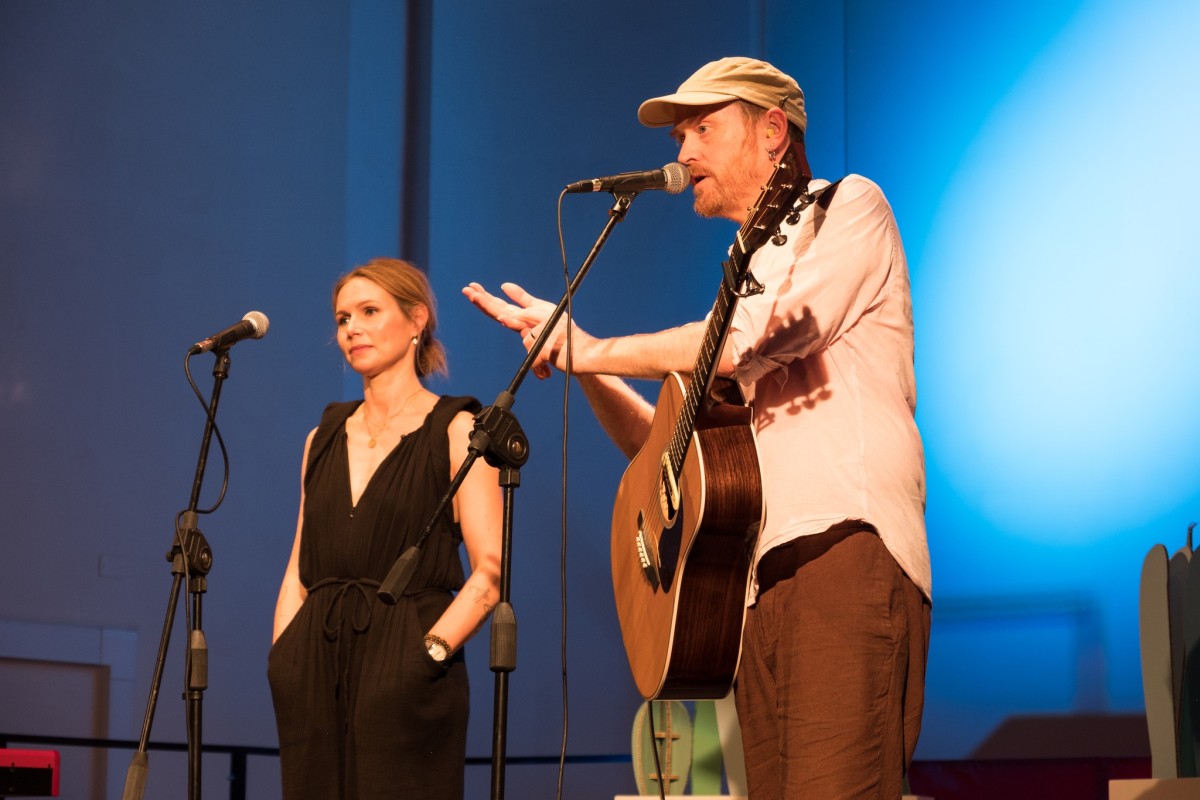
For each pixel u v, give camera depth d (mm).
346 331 3455
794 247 2408
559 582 6336
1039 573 5301
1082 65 5422
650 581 2660
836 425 2375
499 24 6848
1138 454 5020
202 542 3156
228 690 5785
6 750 3326
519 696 6195
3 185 5609
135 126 5969
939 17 6051
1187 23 5066
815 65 6523
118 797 5484
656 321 6543
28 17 5773
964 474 5625
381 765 2992
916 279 5953
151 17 6094
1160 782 3082
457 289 6539
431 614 3143
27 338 5555
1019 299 5523
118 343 5789
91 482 5629
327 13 6602
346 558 3184
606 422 3088
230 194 6184
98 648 5539
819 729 2223
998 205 5668
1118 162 5230
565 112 6777
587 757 5695
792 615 2318
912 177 6051
